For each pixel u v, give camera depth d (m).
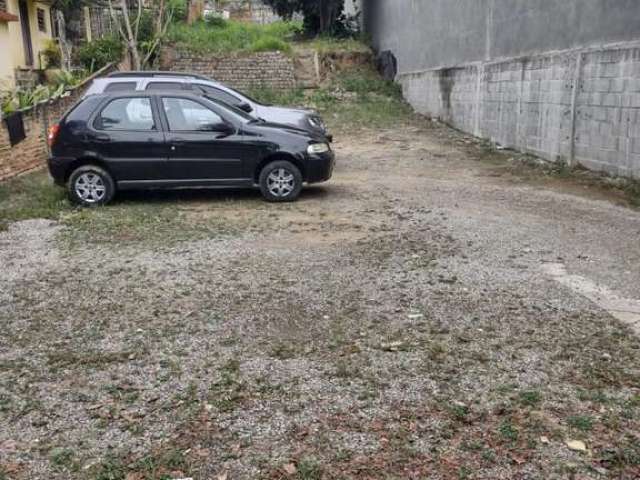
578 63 11.43
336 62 25.78
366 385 4.15
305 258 6.82
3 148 11.26
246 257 6.88
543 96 12.78
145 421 3.78
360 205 9.41
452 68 17.94
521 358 4.50
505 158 13.58
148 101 9.47
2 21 21.56
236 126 9.53
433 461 3.36
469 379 4.21
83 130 9.35
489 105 15.53
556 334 4.88
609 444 3.50
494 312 5.31
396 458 3.39
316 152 9.70
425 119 19.92
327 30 28.88
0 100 12.03
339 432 3.64
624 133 10.32
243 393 4.07
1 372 4.41
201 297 5.73
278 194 9.67
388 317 5.23
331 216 8.73
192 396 4.05
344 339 4.83
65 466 3.37
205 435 3.63
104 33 27.50
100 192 9.46
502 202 9.57
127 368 4.44
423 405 3.90
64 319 5.30
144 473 3.30
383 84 23.98
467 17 16.84
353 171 12.49
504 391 4.05
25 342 4.88
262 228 8.09
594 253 6.97
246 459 3.40
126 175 9.45
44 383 4.26
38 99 13.29
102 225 8.29
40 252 7.20
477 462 3.35
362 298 5.65
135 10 27.45
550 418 3.75
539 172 11.89
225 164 9.51
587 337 4.83
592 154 11.23
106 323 5.20
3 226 8.23
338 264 6.60
